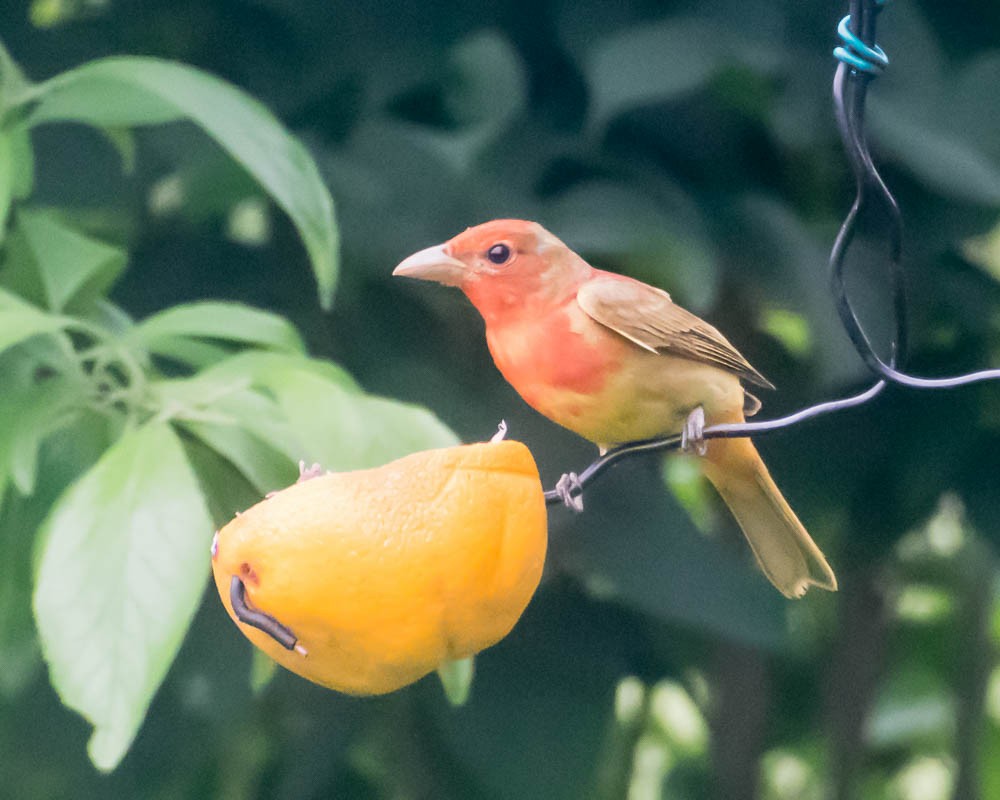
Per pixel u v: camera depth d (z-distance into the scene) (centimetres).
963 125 725
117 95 531
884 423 800
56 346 513
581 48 721
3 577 507
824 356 696
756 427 409
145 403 491
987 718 1130
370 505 321
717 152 732
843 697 970
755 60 688
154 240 792
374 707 785
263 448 496
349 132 742
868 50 386
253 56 766
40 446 504
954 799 1070
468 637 333
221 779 767
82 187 752
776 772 1230
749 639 718
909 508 813
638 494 734
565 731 764
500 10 743
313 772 786
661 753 1155
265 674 565
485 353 759
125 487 428
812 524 836
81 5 796
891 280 398
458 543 321
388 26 745
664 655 857
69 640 410
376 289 762
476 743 762
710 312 781
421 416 473
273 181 488
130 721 404
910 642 1100
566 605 789
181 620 414
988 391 789
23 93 536
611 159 715
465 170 702
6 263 557
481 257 510
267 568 318
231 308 530
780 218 706
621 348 506
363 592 317
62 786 695
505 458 333
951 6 748
